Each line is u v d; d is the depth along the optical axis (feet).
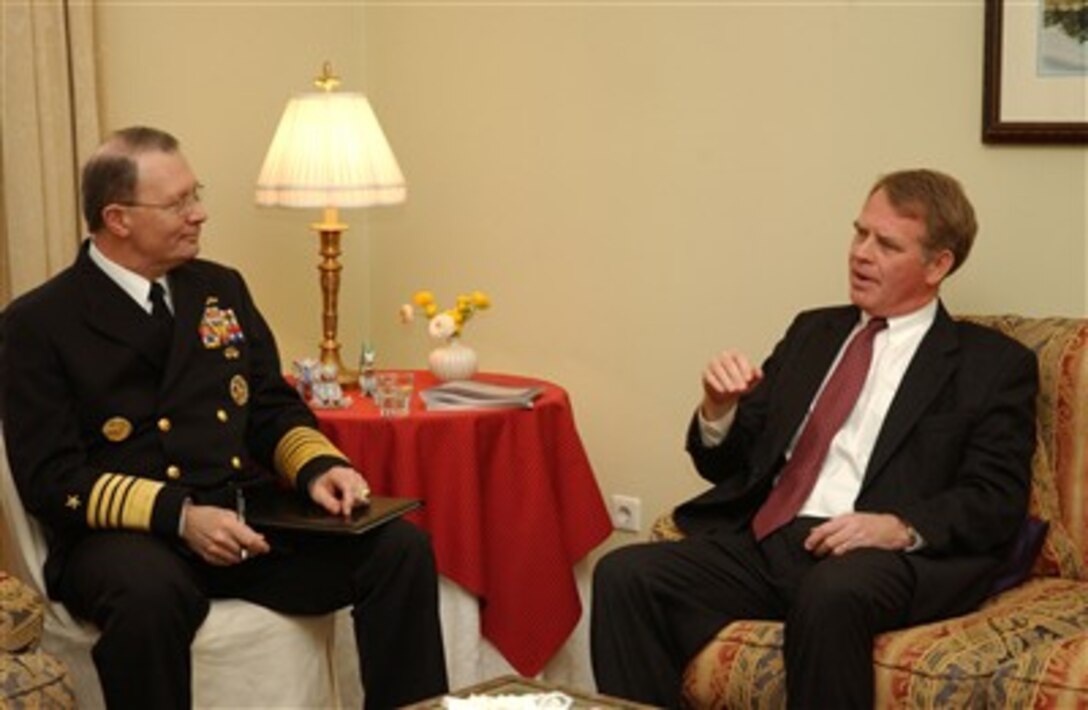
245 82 13.16
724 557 9.57
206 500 9.41
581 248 12.98
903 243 9.45
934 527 8.96
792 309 11.95
